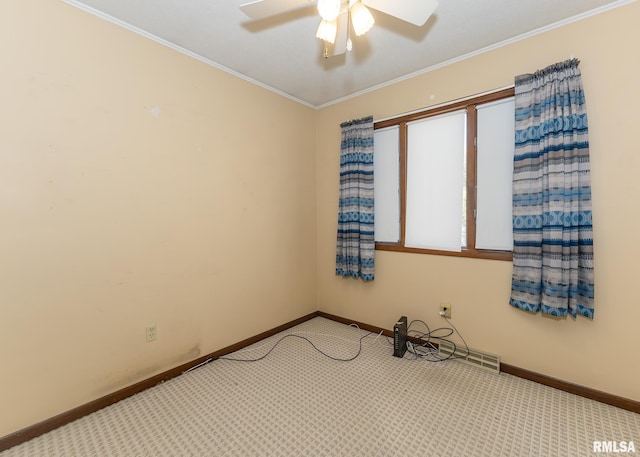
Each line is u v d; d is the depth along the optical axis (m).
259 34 2.00
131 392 1.94
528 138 1.99
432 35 2.04
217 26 1.92
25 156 1.54
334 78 2.65
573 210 1.84
